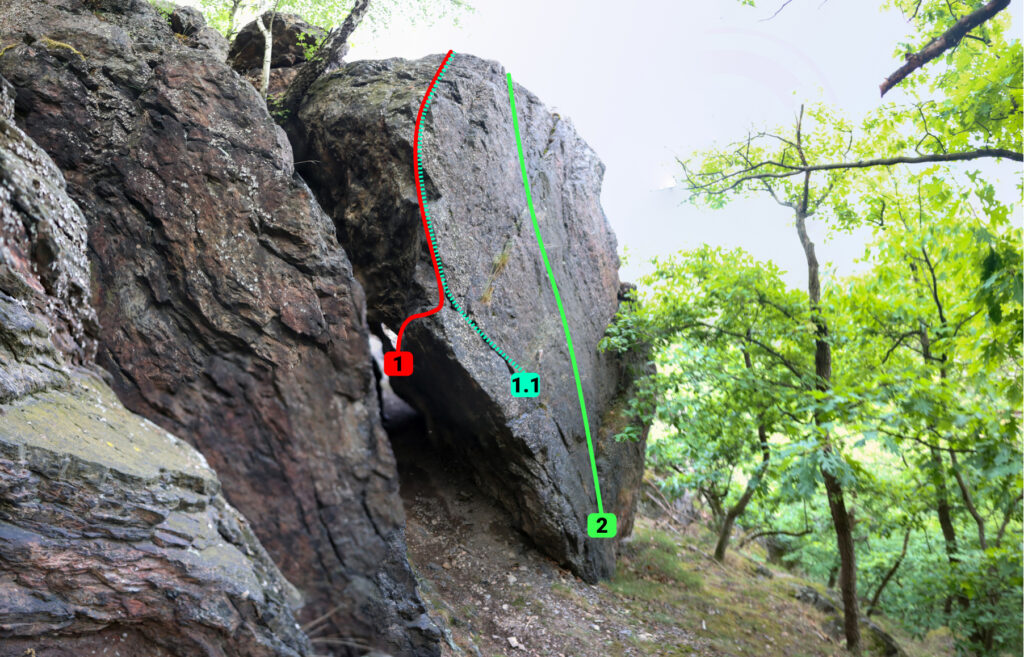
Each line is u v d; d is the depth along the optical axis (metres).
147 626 3.61
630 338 11.85
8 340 3.78
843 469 8.35
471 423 9.59
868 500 12.35
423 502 10.30
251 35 10.49
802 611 12.36
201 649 3.72
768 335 11.03
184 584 3.74
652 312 11.48
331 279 6.04
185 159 5.93
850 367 11.68
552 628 8.57
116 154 5.80
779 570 17.67
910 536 15.56
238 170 6.04
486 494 10.38
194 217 5.83
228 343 5.65
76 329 4.84
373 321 9.11
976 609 11.23
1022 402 7.91
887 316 11.12
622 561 11.84
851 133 11.03
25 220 4.36
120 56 6.04
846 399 8.01
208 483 4.45
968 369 8.91
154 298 5.57
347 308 6.02
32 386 3.79
